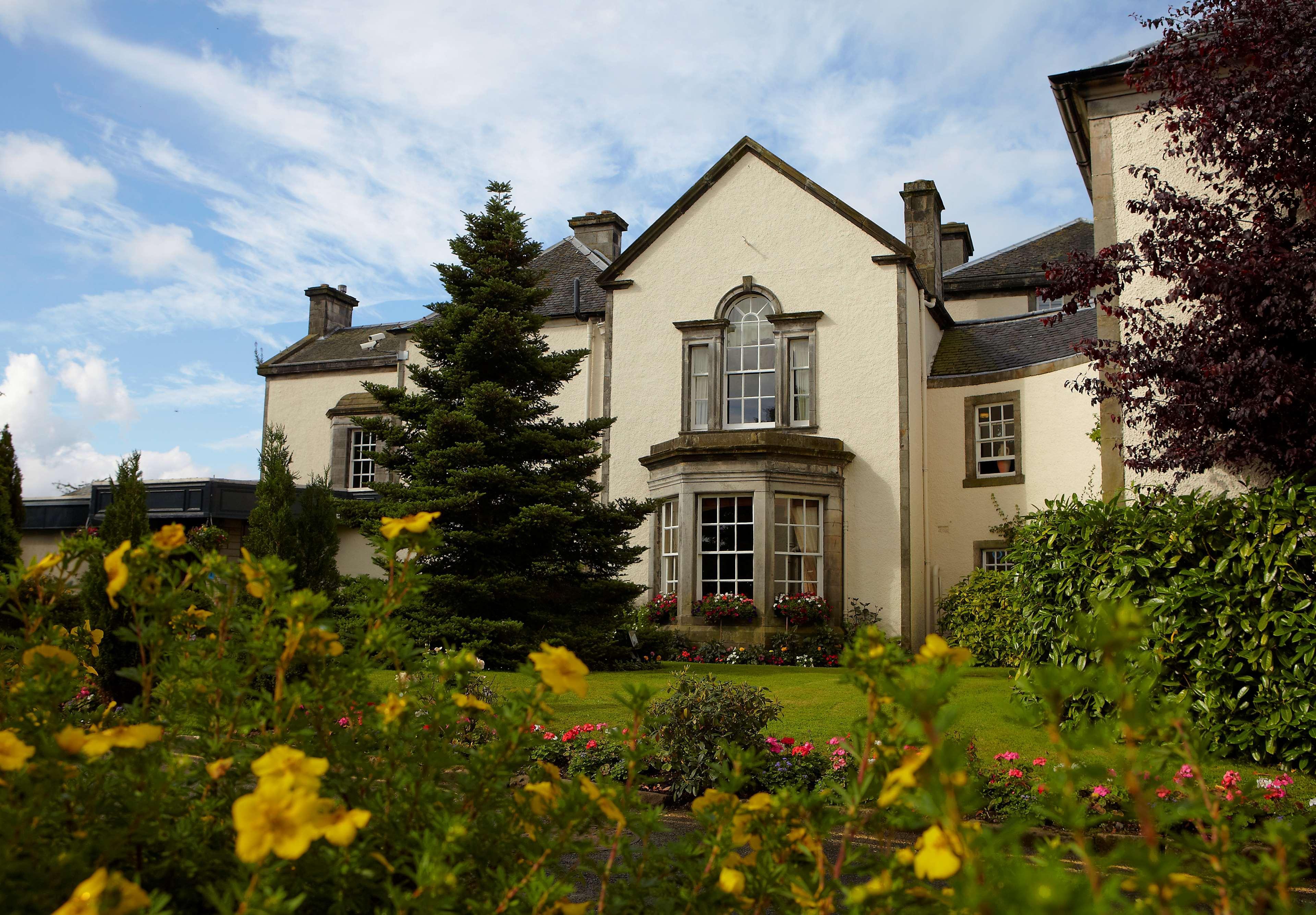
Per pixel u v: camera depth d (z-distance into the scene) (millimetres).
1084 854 1445
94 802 1967
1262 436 8078
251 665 2248
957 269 24516
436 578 11219
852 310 18234
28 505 20438
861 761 1911
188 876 1959
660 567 18078
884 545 17500
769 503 17047
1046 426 18078
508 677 11125
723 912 2078
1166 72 9234
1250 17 8711
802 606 16719
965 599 16281
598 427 14836
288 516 11492
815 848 2035
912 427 18031
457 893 1795
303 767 1642
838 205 18531
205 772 2098
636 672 13523
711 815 2152
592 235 24031
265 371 24719
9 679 2396
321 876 1879
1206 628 7074
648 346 19281
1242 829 1766
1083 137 12023
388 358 23672
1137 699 1417
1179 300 9406
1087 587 7629
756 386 18688
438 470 13742
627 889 2156
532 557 13836
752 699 7004
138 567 2248
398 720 2135
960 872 1472
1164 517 7504
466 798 2154
